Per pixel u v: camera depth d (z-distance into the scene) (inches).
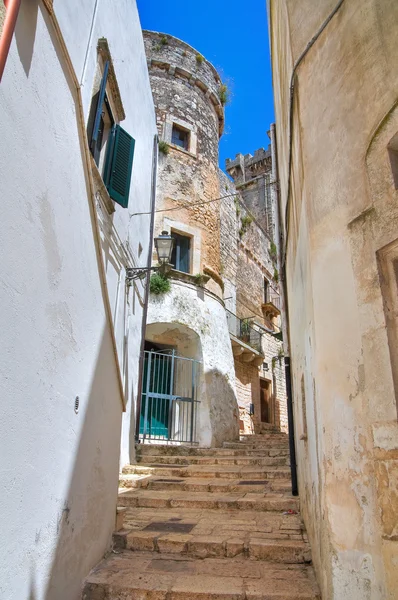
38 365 99.8
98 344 145.3
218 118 658.8
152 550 158.7
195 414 427.5
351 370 97.8
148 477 271.1
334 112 117.1
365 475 89.6
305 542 155.4
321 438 107.8
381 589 81.4
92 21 193.3
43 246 103.7
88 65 186.9
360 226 100.6
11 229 88.3
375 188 98.0
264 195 1159.0
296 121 149.3
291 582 130.3
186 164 542.9
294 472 229.3
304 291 146.9
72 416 120.5
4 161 86.1
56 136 113.3
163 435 405.4
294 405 227.6
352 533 90.9
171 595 123.3
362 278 97.4
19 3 86.5
